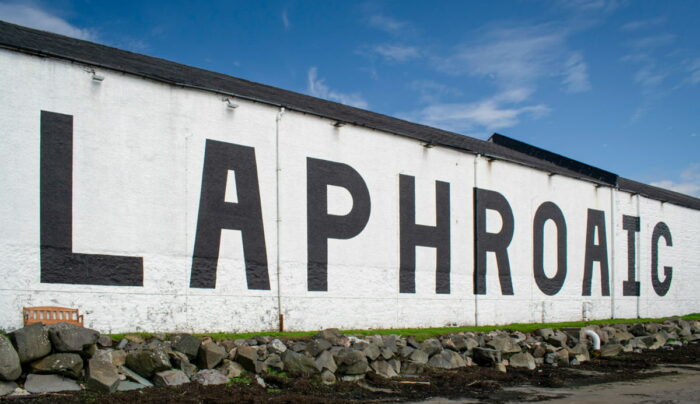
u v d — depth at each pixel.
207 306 13.32
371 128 16.81
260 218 14.39
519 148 29.00
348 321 15.74
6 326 10.89
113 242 12.21
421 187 17.94
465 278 18.84
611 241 24.73
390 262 16.91
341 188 16.02
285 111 15.11
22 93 11.47
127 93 12.70
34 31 14.17
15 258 11.11
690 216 29.78
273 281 14.44
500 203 20.23
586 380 12.83
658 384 12.39
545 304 21.47
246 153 14.33
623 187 26.11
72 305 11.61
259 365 10.59
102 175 12.21
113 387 8.95
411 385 11.31
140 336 11.43
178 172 13.23
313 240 15.28
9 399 8.21
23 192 11.31
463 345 14.15
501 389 11.46
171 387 9.41
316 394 10.05
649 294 26.48
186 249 13.16
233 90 14.78
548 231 21.94
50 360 8.97
